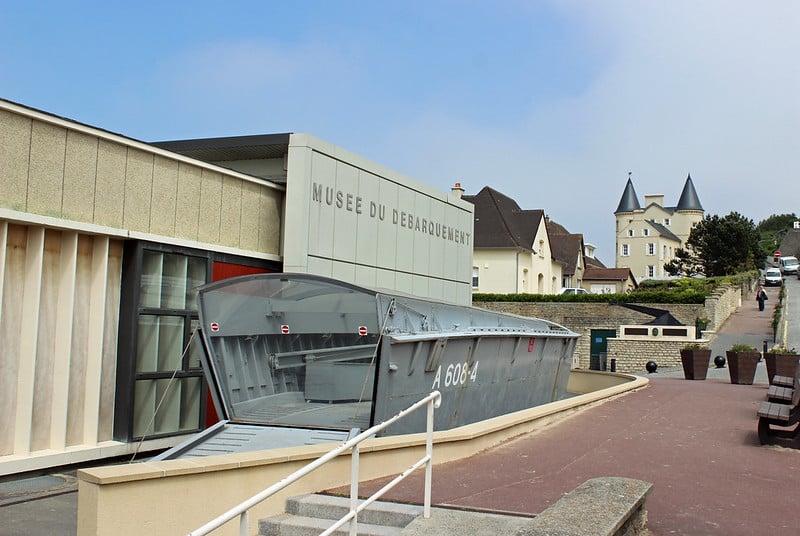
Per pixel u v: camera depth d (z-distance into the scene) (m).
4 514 7.75
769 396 11.04
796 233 128.12
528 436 10.93
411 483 7.82
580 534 4.81
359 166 15.27
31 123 9.62
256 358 9.91
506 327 13.70
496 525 6.26
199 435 8.98
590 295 48.12
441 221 19.17
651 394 16.97
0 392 9.36
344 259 14.70
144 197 11.25
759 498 7.55
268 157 15.22
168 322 11.72
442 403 11.01
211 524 4.05
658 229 110.31
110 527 5.68
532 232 59.84
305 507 6.94
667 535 6.25
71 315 10.10
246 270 13.27
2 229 9.23
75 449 10.14
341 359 9.54
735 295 57.59
